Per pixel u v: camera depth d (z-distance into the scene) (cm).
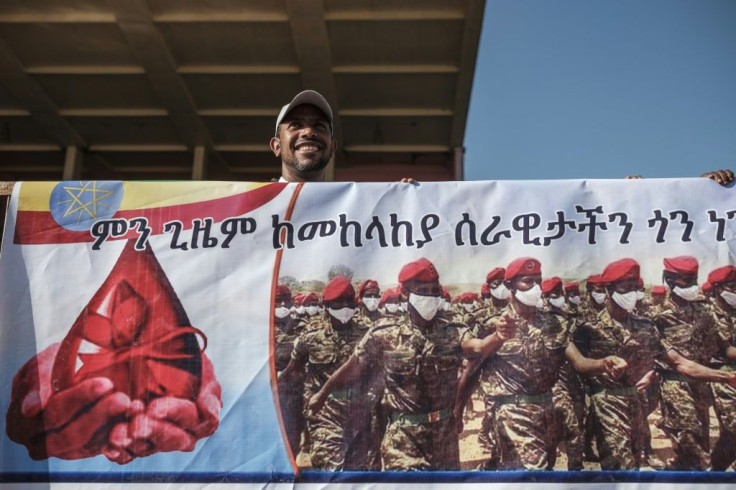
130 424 255
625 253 272
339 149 1202
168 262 271
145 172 1324
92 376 260
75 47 944
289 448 253
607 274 270
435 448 253
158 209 277
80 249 273
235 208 277
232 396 258
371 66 976
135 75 1003
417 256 272
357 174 1265
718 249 273
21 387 259
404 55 953
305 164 335
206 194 279
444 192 280
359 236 274
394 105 1074
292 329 265
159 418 255
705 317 266
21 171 1318
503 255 272
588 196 279
